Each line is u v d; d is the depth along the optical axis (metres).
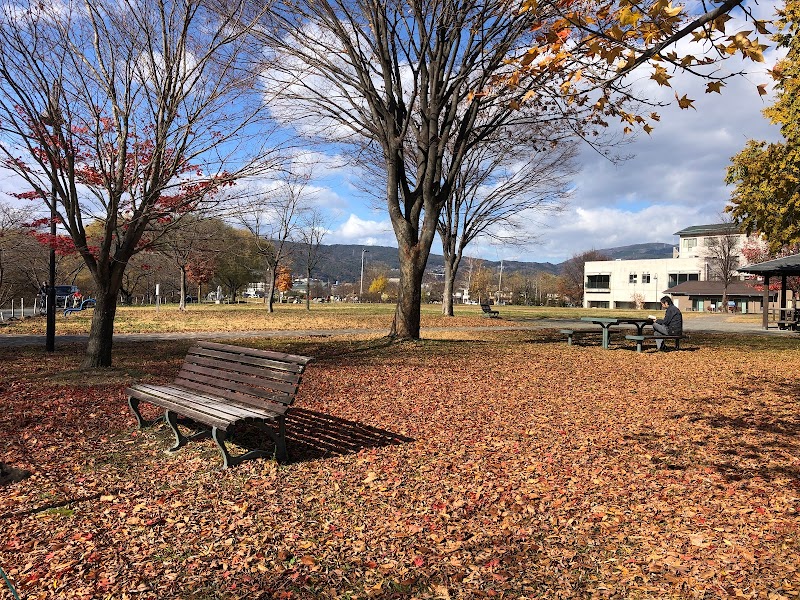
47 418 7.04
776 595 3.10
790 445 6.06
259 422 5.23
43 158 9.70
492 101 12.77
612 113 6.57
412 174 23.59
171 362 12.10
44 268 33.62
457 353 14.16
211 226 19.47
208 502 4.52
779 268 25.05
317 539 3.88
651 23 3.39
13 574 3.39
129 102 9.44
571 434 6.57
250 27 9.73
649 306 73.00
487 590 3.22
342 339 17.52
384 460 5.57
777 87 16.06
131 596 3.17
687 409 7.88
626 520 4.17
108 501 4.54
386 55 14.81
